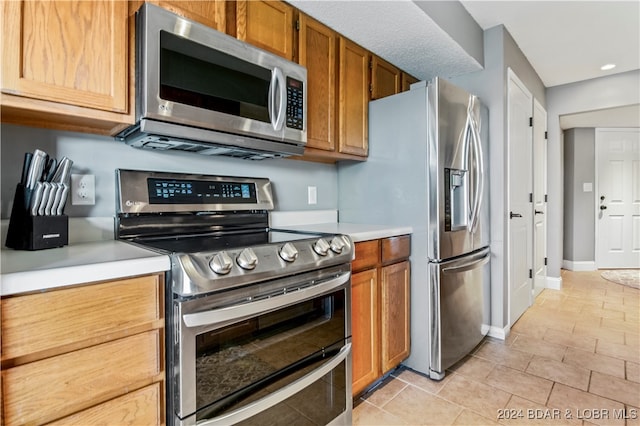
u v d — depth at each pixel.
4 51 0.90
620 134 4.88
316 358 1.35
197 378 0.98
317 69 1.86
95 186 1.34
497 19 2.42
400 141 2.05
